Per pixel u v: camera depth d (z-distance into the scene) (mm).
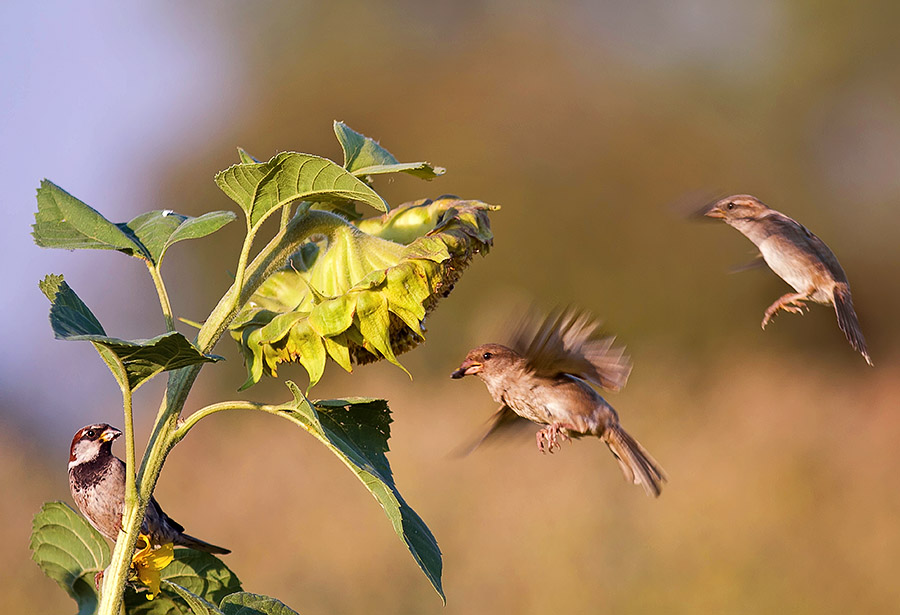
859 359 26266
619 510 12594
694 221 6105
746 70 33906
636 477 5465
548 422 5508
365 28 36219
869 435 15602
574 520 12211
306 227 3557
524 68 32875
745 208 5973
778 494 13047
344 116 35344
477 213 3730
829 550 11820
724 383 20125
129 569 3334
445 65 34781
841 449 14938
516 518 12430
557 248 29750
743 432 16203
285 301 3566
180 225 3588
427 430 16469
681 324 29047
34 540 3855
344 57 36125
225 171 3213
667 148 31281
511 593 11180
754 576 11250
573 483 13242
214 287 31891
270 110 35969
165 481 15500
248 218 3381
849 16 32750
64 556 3895
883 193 32094
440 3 35844
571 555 11570
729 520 12328
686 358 22688
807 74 33031
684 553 11656
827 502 12773
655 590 11086
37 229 3357
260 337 3418
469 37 35031
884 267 31734
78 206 3455
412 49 35688
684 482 13750
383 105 34906
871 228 32156
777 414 17188
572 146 30906
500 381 5516
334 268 3535
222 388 25453
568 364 5469
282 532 12969
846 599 11047
